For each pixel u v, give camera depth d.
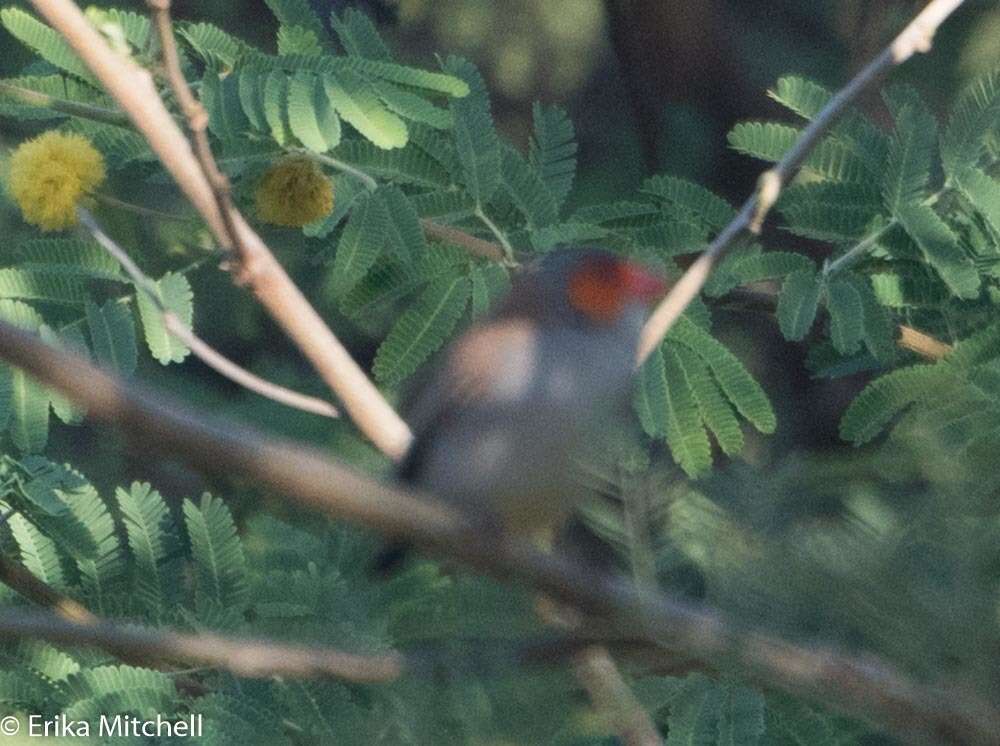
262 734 7.32
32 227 9.73
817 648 3.93
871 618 3.89
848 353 9.59
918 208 9.70
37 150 8.06
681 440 9.12
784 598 3.99
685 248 10.13
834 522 4.05
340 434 11.73
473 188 9.88
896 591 3.85
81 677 7.89
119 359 9.05
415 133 9.81
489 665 4.56
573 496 6.98
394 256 9.60
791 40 14.44
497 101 15.71
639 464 4.64
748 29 14.34
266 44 12.09
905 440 4.06
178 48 9.23
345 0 10.64
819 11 14.57
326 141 8.49
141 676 7.85
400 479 7.10
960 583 3.82
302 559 8.43
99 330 9.09
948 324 9.84
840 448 9.07
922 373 8.74
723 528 4.10
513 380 7.00
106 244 6.61
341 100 8.67
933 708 3.84
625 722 4.47
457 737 4.48
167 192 9.81
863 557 3.88
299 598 7.67
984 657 3.83
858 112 10.12
